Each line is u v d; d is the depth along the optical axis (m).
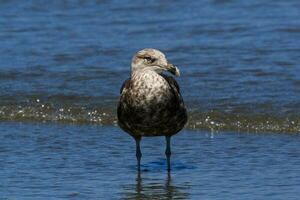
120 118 13.48
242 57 20.86
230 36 23.44
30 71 20.39
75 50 22.36
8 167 13.86
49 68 20.61
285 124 16.03
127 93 13.23
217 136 15.67
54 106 17.86
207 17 25.97
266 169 13.41
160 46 22.61
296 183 12.56
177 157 14.45
